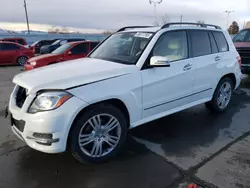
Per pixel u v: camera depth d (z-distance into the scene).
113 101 3.15
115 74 3.13
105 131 3.11
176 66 3.80
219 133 4.06
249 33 8.62
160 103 3.66
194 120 4.64
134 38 3.89
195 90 4.21
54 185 2.71
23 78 3.07
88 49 9.90
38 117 2.65
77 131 2.85
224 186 2.68
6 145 3.63
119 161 3.19
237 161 3.18
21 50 14.84
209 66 4.38
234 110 5.25
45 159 3.23
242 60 8.02
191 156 3.32
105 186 2.70
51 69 3.36
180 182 2.76
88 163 3.07
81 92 2.80
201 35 4.36
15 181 2.77
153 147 3.57
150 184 2.73
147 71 3.41
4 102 6.05
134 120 3.39
